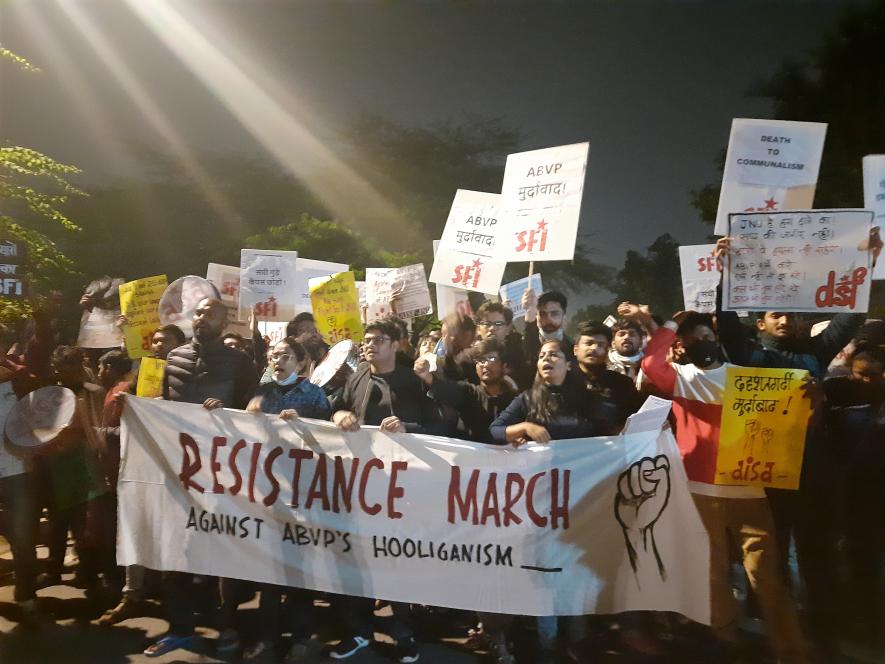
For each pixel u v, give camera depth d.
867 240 4.31
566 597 4.42
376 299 6.56
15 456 5.27
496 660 4.59
